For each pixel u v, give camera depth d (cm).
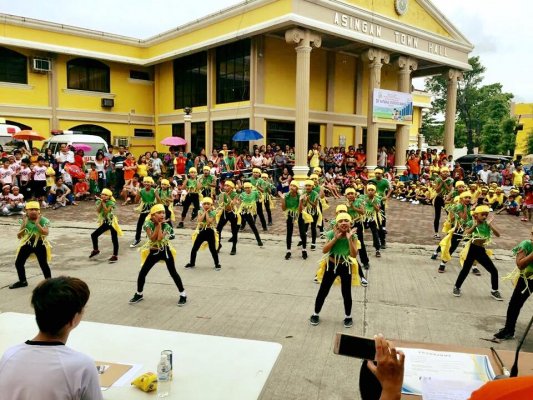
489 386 134
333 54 2308
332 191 1348
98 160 1806
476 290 764
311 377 464
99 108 2477
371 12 1941
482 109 5094
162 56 2384
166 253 673
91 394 223
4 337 341
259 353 327
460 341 559
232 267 893
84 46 2350
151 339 348
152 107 2675
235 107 2078
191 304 682
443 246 848
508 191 1920
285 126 2172
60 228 1265
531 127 3966
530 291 553
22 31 2155
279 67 2067
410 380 253
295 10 1681
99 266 898
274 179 1816
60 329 226
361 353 216
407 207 1759
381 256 990
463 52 2492
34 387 212
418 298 719
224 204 986
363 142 2536
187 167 1852
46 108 2298
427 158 2341
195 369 302
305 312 651
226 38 1956
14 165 1548
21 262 748
